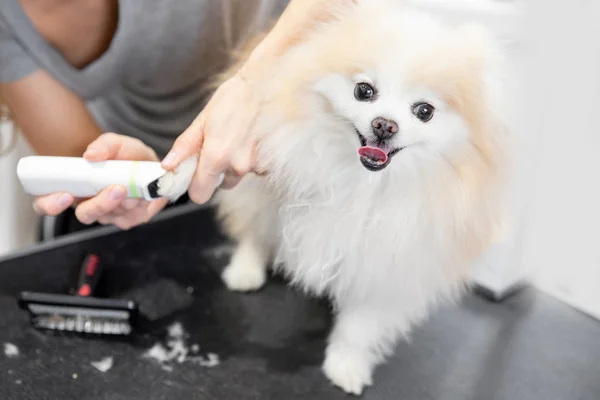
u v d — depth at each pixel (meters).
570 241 0.56
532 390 0.61
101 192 0.54
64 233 1.10
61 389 0.58
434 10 0.48
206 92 0.81
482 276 0.72
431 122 0.46
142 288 0.73
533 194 0.51
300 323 0.69
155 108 0.89
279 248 0.66
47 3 0.65
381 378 0.62
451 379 0.62
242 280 0.73
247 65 0.53
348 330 0.62
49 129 0.67
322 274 0.56
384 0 0.47
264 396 0.59
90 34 0.71
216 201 0.81
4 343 0.63
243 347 0.65
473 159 0.47
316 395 0.60
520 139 0.46
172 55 0.79
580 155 0.45
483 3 0.46
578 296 0.68
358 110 0.46
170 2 0.73
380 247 0.51
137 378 0.60
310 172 0.51
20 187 1.13
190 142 0.53
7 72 0.64
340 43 0.47
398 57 0.44
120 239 0.80
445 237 0.50
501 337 0.68
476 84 0.45
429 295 0.58
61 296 0.65
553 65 0.42
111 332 0.65
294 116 0.49
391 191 0.49
